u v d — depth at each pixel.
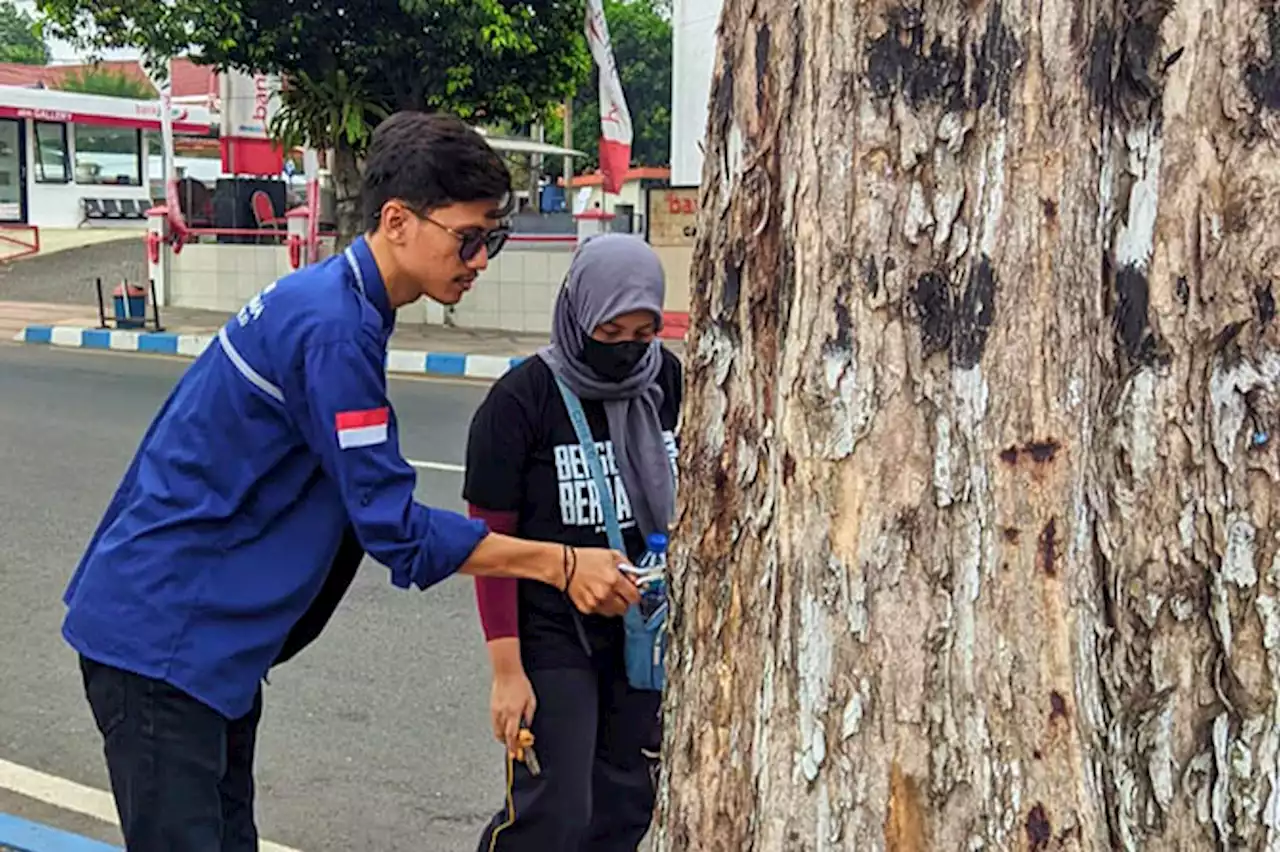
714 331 1.74
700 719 1.75
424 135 2.11
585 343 2.48
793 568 1.52
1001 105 1.42
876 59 1.45
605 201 19.59
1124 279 1.54
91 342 14.36
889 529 1.46
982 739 1.43
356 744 4.11
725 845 1.69
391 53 13.43
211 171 29.27
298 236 14.67
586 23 14.23
